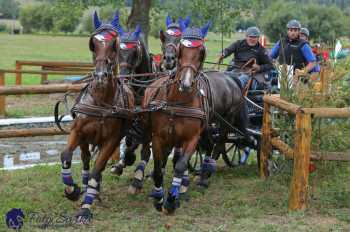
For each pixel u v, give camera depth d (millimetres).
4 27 70062
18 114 13578
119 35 7055
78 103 6457
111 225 6250
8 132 7973
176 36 8219
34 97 16609
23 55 34531
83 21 61375
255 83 9227
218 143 8211
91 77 6551
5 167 8883
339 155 7098
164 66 8164
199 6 17516
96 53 6137
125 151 8250
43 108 14547
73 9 17859
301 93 7746
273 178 8125
